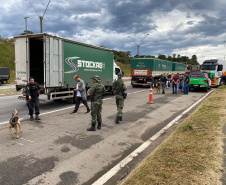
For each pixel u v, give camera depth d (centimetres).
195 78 1705
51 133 573
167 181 295
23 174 349
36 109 718
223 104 916
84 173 357
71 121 708
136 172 328
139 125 668
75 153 440
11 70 3362
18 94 1499
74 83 1045
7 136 542
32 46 1012
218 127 556
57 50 925
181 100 1234
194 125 589
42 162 395
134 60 2141
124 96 693
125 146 486
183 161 355
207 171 320
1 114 805
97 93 597
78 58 1059
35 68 1052
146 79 2105
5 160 401
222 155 377
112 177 342
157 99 1271
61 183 325
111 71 1395
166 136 556
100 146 482
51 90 927
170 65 2884
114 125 666
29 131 588
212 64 2198
